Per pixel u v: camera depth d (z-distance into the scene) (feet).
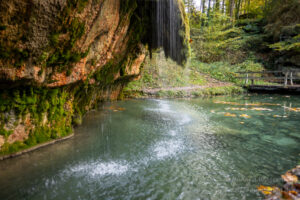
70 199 6.17
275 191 6.75
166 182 7.33
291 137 12.85
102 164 8.55
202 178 7.66
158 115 18.67
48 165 8.20
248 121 16.96
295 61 44.65
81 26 8.38
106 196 6.39
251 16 68.23
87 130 13.21
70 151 9.71
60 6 6.75
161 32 17.34
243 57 54.44
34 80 7.94
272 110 21.67
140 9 14.66
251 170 8.39
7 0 5.46
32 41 6.74
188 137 12.59
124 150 10.18
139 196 6.46
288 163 9.09
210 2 65.41
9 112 8.12
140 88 36.14
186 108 22.86
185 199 6.37
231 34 60.23
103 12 9.41
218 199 6.38
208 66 51.44
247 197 6.48
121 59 17.22
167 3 16.75
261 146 11.25
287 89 35.32
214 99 31.22
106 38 11.66
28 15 6.12
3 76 6.68
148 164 8.72
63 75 9.57
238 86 40.60
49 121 10.41
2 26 5.71
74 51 9.02
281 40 48.32
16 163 8.11
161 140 11.86
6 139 8.23
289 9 48.73
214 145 11.32
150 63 42.60
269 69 49.88
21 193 6.33
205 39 59.16
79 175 7.59
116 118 16.92
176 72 43.65
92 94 17.54
